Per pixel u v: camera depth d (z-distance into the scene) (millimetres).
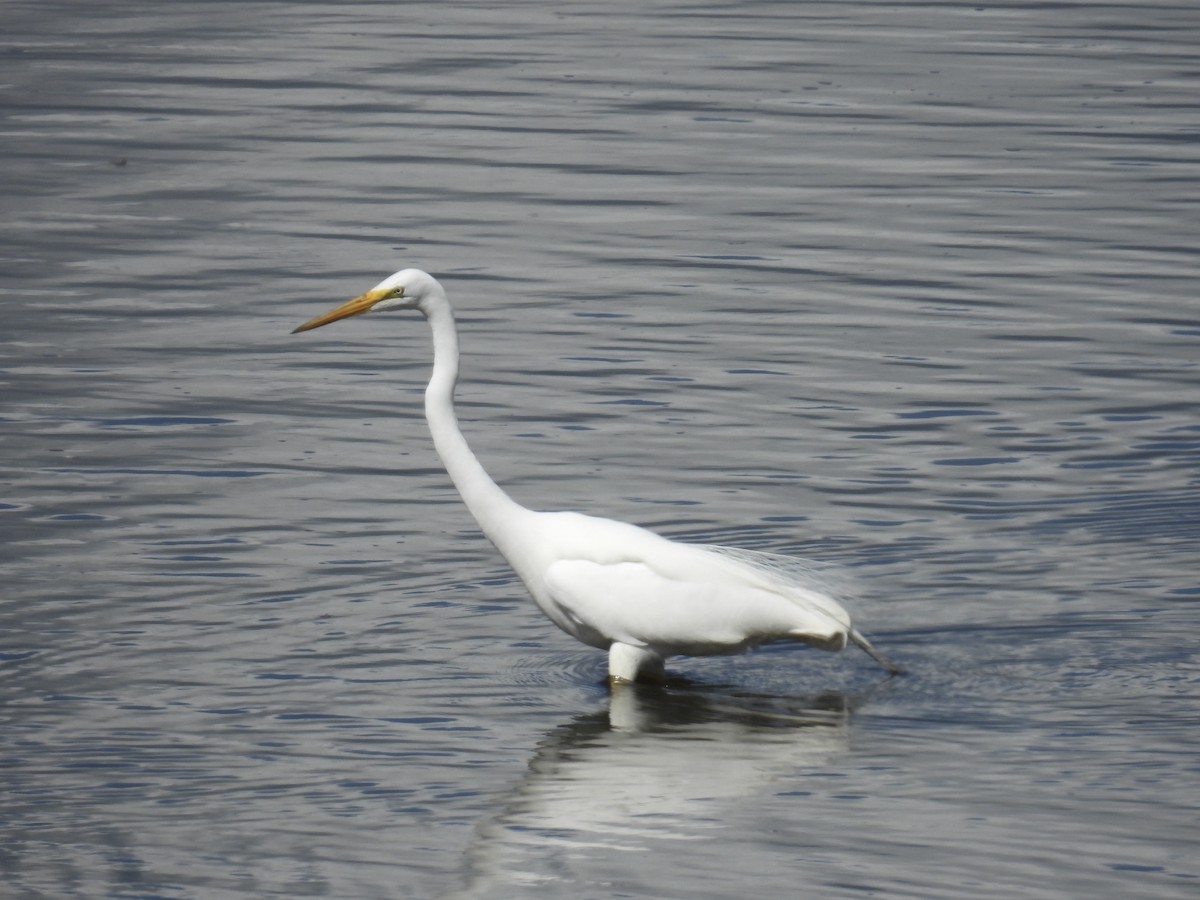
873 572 13039
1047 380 17797
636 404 17188
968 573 12977
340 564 13258
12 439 15805
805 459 15711
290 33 34250
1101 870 8766
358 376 17969
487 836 9188
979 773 9883
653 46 33375
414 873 8805
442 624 12211
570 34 34406
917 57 32500
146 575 12922
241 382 17609
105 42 33156
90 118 27797
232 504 14453
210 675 11258
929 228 23109
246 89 29703
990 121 28203
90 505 14336
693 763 10094
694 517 14336
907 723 10609
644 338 19094
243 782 9820
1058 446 15969
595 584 11227
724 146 26859
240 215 23266
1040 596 12508
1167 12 36781
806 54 32719
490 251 22078
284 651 11672
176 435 16062
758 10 36875
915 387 17625
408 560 13375
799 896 8539
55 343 18531
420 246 22172
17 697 10867
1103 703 10789
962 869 8797
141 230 22531
